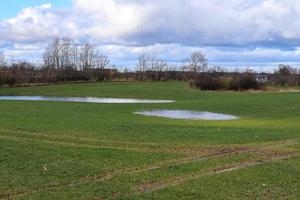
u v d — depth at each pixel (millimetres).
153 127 24406
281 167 13992
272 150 17234
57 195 10367
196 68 138000
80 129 22750
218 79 84375
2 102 49688
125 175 12477
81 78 113062
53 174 12344
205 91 80375
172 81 119688
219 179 12250
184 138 20125
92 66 124500
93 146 17359
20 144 16484
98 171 12891
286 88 84750
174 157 15414
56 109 39531
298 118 35125
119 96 74375
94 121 27688
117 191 10828
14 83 97000
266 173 13094
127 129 23156
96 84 100875
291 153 16656
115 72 122188
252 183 11922
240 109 44000
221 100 56219
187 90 83188
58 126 23859
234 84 81812
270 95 64625
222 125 28609
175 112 41438
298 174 13047
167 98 68938
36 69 114125
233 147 17859
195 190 11062
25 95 76688
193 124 28859
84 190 10836
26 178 11836
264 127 26938
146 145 18062
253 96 63344
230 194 10844
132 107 45750
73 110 39312
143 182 11773
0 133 20188
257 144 18703
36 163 13562
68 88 89812
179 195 10617
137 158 14938
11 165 13180
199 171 13266
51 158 14336
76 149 16203
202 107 46594
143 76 123562
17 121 25828
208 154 16188
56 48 133125
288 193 11031
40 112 34438
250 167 13938
